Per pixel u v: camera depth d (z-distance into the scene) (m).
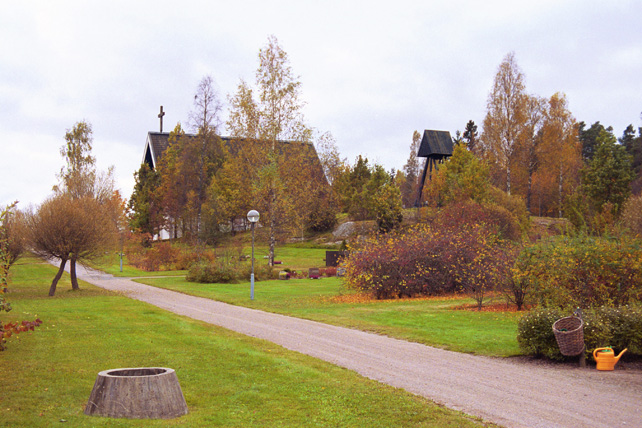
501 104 55.78
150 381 6.60
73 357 10.06
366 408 7.20
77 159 63.97
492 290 21.00
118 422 6.25
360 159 66.44
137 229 62.38
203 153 56.75
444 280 23.69
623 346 10.70
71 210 24.58
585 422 6.73
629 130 89.94
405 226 46.50
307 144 40.50
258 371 9.21
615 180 50.88
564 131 61.66
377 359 10.59
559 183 61.53
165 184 65.88
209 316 17.09
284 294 24.94
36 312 17.19
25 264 46.47
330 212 62.84
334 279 34.53
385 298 23.34
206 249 49.66
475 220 35.22
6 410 6.65
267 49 38.88
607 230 15.70
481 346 11.98
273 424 6.48
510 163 57.59
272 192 38.16
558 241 16.30
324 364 9.86
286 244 59.66
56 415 6.50
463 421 6.70
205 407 7.11
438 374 9.40
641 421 6.78
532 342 10.77
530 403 7.61
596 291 14.24
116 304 20.16
